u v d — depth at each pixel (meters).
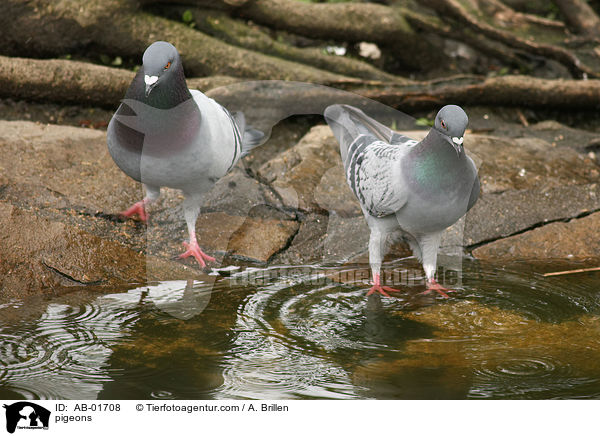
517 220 4.75
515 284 4.00
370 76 7.14
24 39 6.14
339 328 3.47
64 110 6.05
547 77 7.62
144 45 6.43
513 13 7.57
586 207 4.94
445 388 2.91
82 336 3.31
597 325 3.51
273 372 3.04
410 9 7.99
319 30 7.17
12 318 3.47
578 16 7.66
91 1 6.14
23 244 3.94
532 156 5.64
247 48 6.85
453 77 6.70
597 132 6.86
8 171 4.67
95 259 4.02
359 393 2.87
